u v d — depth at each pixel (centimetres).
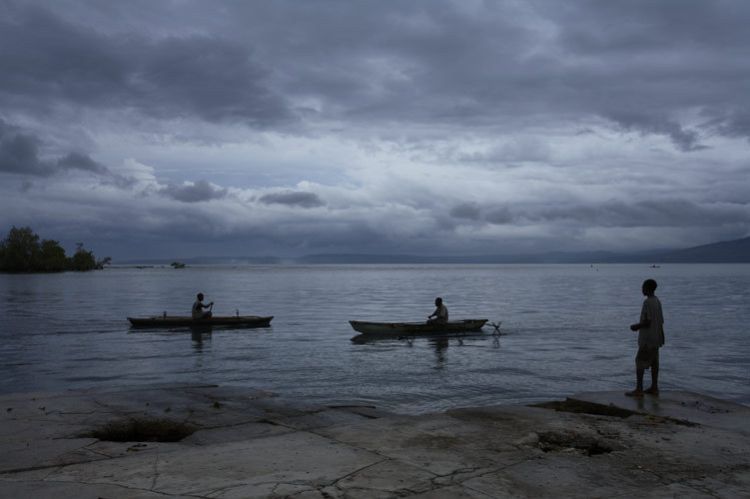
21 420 751
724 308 3778
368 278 11300
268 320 2736
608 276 12531
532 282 8994
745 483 510
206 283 8606
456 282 9088
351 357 1798
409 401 1196
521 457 572
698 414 802
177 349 1977
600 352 1905
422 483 486
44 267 13712
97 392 954
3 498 454
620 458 577
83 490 470
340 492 460
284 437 641
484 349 1980
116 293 5741
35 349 1978
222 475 504
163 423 750
